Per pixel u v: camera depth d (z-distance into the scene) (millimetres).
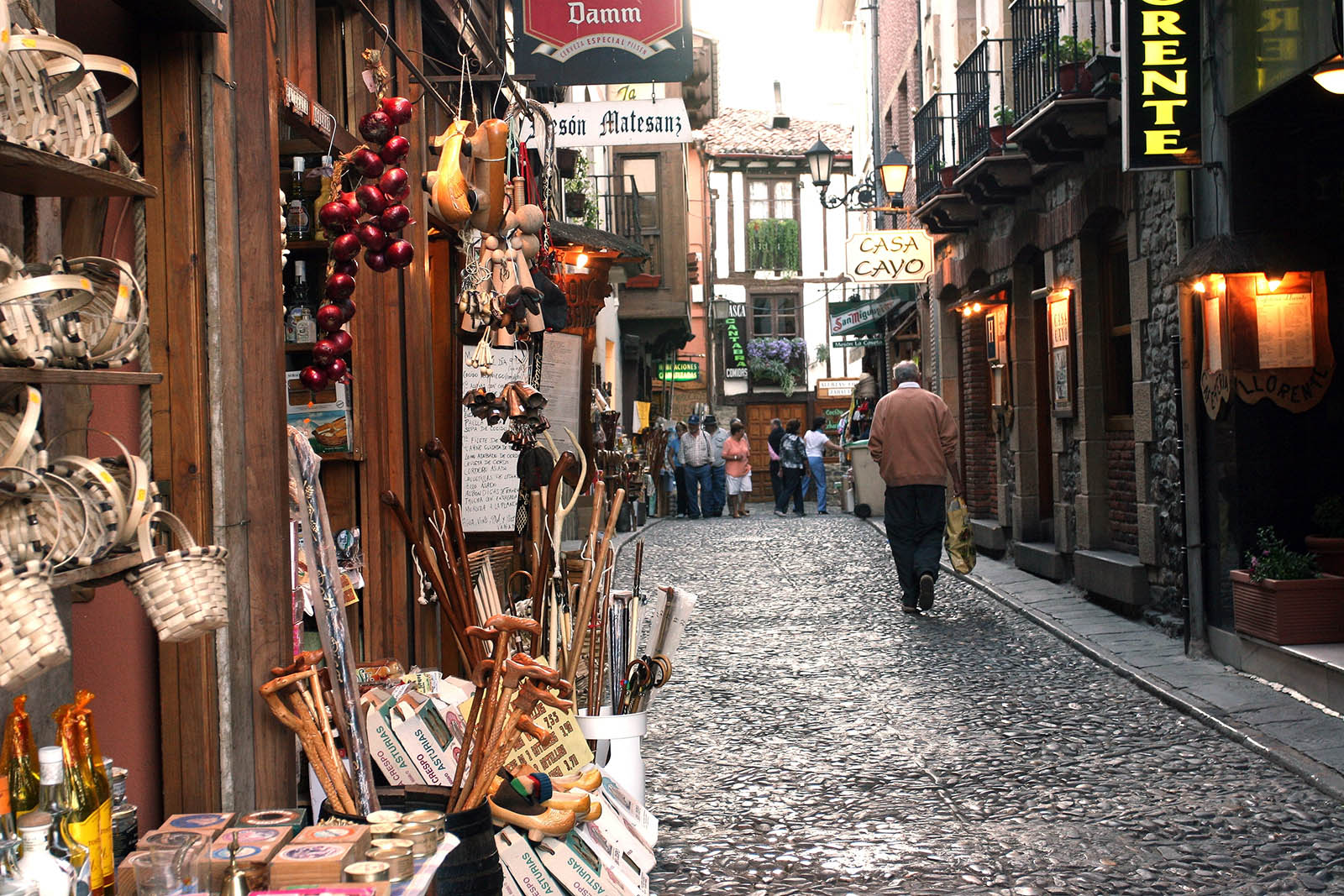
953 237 16656
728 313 35812
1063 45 10672
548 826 3615
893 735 6371
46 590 1974
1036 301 13562
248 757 3529
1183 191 8352
